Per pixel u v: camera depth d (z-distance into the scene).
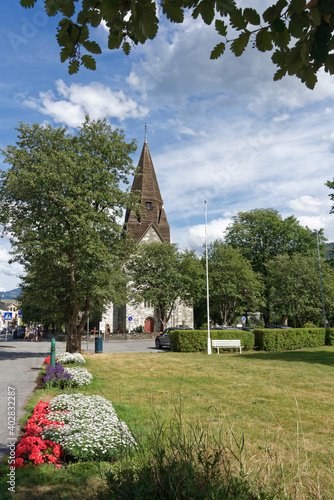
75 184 21.98
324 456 5.89
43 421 6.26
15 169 22.09
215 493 3.14
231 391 11.39
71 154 21.77
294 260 47.78
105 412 7.20
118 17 1.80
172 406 9.16
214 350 27.02
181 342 26.62
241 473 3.51
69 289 23.33
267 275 54.94
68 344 24.11
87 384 12.30
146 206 71.56
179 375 14.84
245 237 56.56
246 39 1.95
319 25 1.81
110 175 22.72
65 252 22.47
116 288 25.05
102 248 21.17
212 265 52.97
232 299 53.09
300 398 10.44
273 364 18.58
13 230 21.19
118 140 24.81
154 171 74.69
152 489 3.37
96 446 5.36
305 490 3.65
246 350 28.00
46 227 21.23
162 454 3.81
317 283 45.53
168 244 56.03
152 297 52.94
